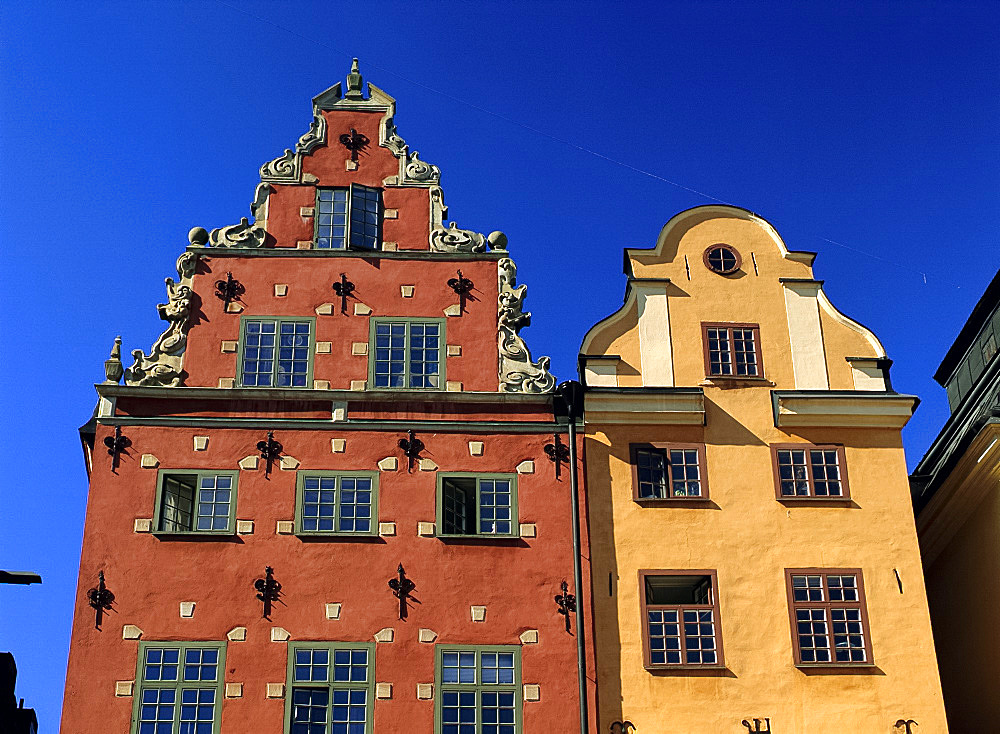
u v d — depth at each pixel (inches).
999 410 880.3
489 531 856.9
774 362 924.0
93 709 783.7
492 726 796.0
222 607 817.5
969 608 928.3
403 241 962.1
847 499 877.2
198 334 912.9
